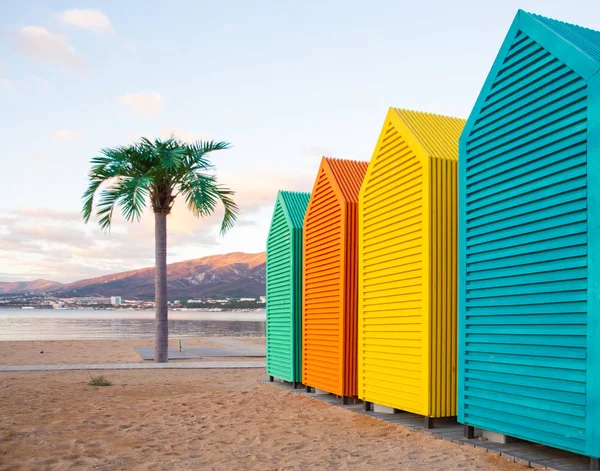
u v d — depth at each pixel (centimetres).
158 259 1711
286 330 1125
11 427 716
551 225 514
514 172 564
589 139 473
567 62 502
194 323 7838
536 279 531
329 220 959
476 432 649
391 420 748
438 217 674
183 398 991
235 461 572
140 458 585
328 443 645
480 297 609
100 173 1641
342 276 891
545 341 516
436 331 666
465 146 644
